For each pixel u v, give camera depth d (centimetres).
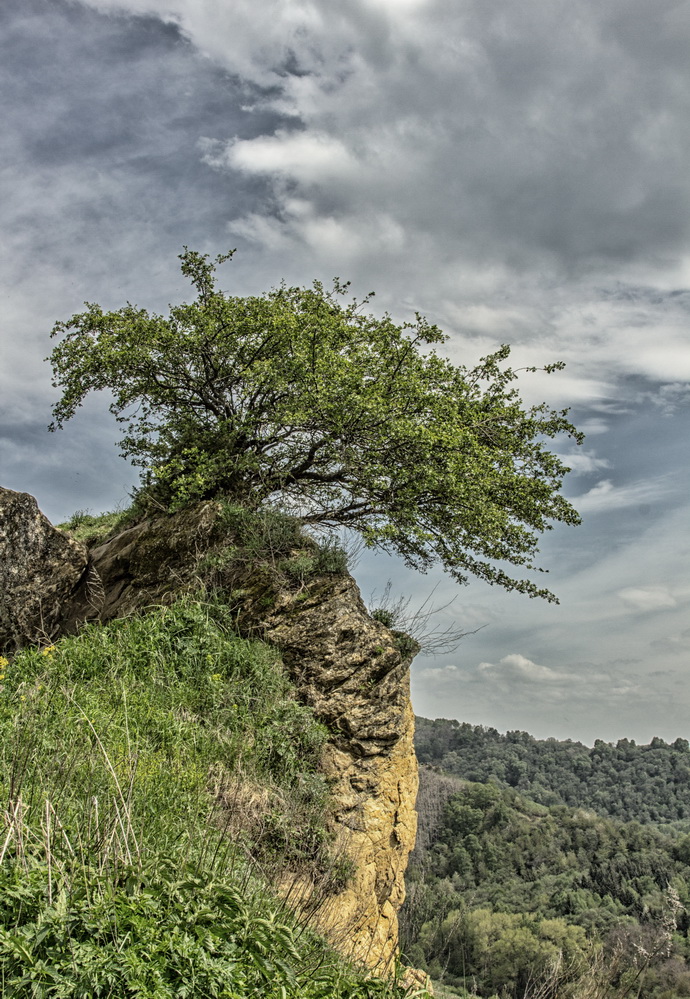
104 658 1098
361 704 1249
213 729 1022
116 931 427
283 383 1695
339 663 1288
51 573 1477
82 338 1878
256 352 1816
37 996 367
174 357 1822
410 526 1702
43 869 457
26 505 1474
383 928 1040
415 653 1368
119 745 795
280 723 1134
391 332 1800
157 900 471
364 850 1080
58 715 833
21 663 1048
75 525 2388
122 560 1661
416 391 1656
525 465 1861
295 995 467
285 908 664
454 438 1602
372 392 1628
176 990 408
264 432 1770
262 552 1462
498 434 1831
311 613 1338
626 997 578
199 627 1243
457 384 1866
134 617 1336
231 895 511
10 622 1427
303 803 1042
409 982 859
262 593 1383
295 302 1981
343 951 742
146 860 540
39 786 619
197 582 1447
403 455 1652
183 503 1705
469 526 1702
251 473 1797
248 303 1833
